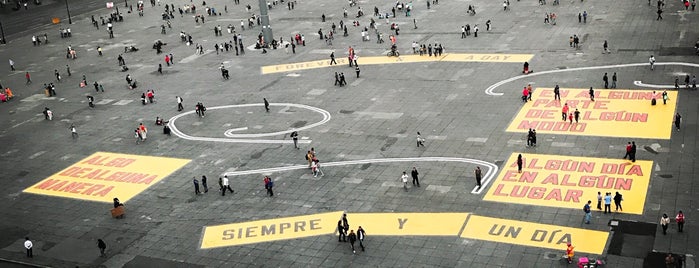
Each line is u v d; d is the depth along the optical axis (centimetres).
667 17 10725
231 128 7438
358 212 5278
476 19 11825
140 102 8669
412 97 7925
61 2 17750
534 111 7125
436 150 6328
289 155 6538
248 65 10081
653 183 5316
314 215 5300
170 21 14075
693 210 4844
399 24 11962
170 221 5431
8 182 6494
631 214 4875
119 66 10625
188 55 10994
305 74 9306
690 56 8550
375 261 4575
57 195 6125
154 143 7188
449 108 7438
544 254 4472
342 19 12825
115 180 6347
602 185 5375
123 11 15812
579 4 12275
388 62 9544
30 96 9362
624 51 9019
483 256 4519
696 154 5762
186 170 6419
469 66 9019
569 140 6300
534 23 11144
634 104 7062
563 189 5366
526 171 5728
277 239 4997
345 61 9794
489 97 7694
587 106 7131
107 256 4969
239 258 4781
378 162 6178
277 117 7650
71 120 8194
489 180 5622
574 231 4719
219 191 5888
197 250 4947
